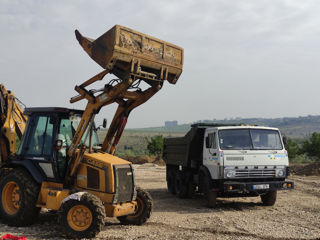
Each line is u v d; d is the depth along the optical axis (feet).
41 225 26.37
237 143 35.12
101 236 23.32
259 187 33.83
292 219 30.09
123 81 23.91
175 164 44.80
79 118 27.73
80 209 22.84
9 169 28.07
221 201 40.04
